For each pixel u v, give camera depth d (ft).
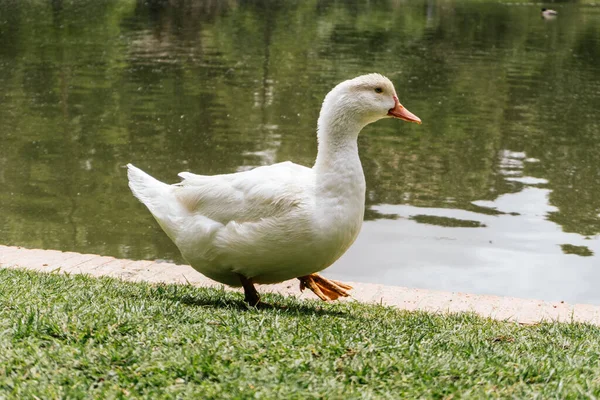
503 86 69.77
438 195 37.93
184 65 75.97
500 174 42.09
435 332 16.10
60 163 41.60
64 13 119.24
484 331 16.79
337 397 11.21
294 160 42.75
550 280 27.58
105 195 36.60
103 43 89.66
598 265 29.14
